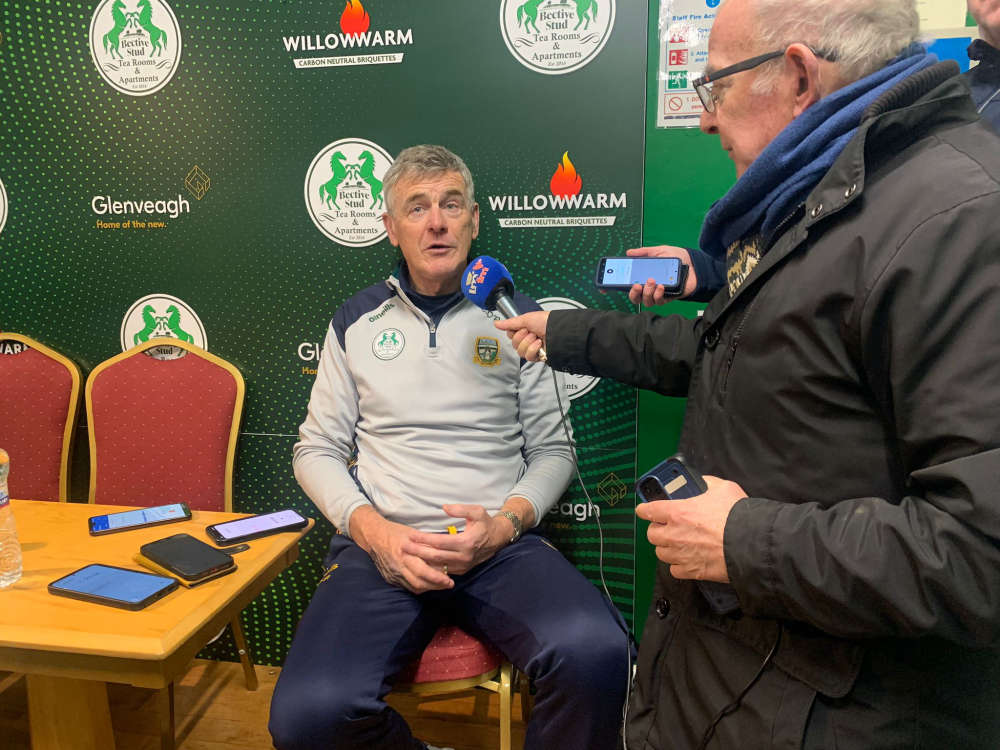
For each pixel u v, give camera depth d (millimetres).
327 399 1767
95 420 1963
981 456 603
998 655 730
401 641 1388
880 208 706
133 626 1071
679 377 1256
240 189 1964
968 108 761
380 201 1905
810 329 744
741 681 820
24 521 1479
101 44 1935
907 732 732
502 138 1819
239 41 1882
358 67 1847
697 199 1759
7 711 1842
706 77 896
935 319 638
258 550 1353
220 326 2047
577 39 1739
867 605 654
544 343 1367
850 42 767
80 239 2062
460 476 1638
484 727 1826
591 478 1939
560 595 1445
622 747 1021
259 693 1979
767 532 709
